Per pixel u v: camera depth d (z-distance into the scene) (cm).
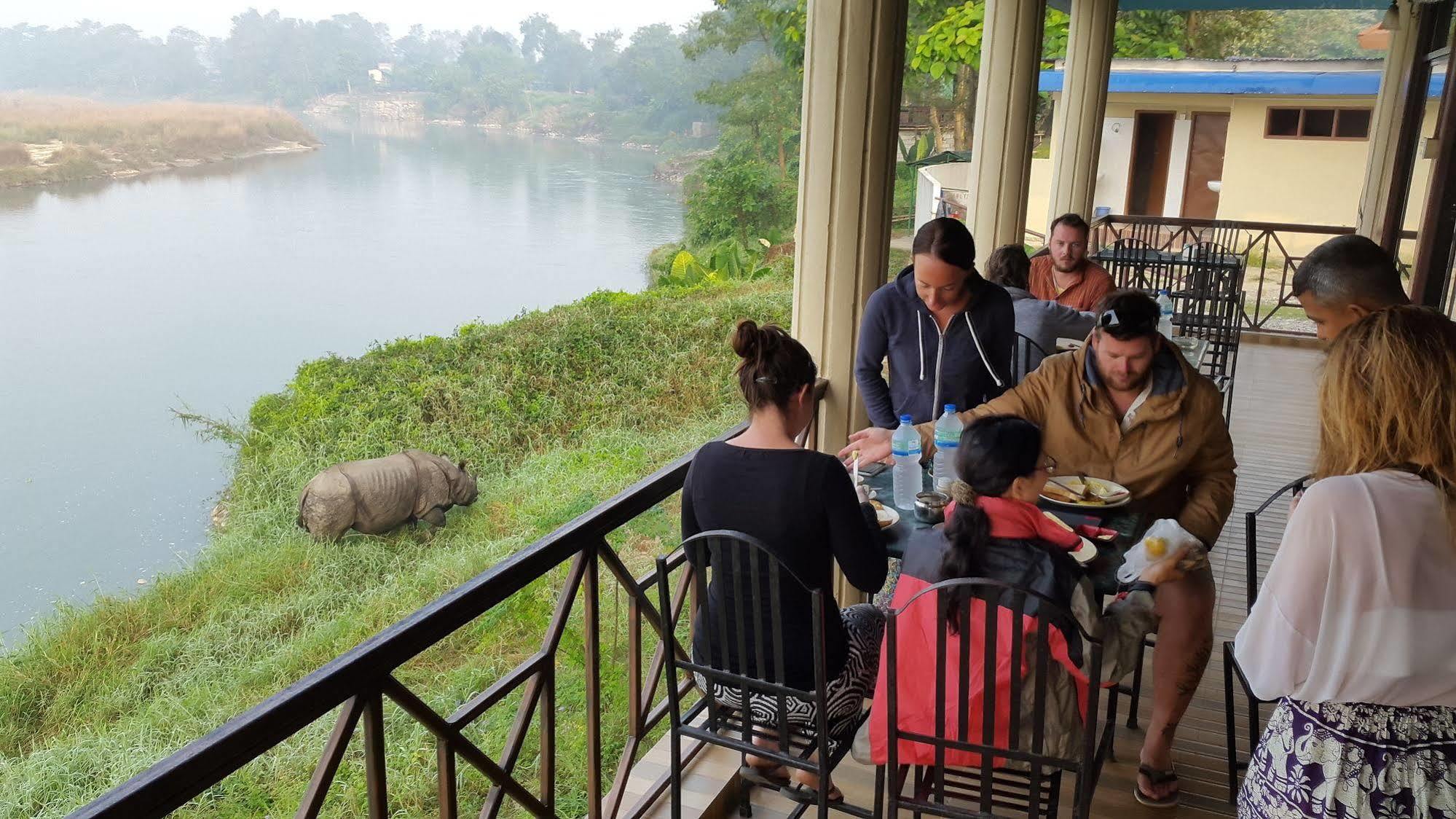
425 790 631
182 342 3080
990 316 321
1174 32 2697
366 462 1256
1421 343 133
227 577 1131
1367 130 1733
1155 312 256
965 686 196
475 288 3994
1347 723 143
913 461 275
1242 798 165
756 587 198
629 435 1586
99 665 973
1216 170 1875
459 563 1133
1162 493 273
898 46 324
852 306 341
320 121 8606
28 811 754
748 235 3578
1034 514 202
